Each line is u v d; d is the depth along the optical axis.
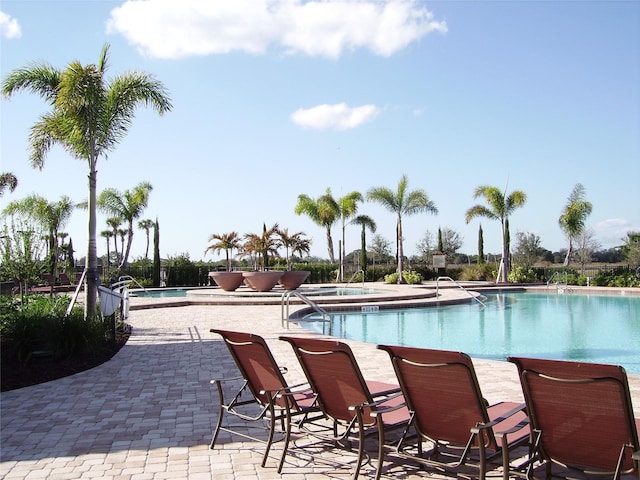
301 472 3.74
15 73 10.41
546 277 31.64
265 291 21.50
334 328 13.17
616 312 16.69
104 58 10.33
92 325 8.25
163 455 4.07
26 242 12.75
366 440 4.28
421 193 29.77
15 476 3.67
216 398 5.79
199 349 8.97
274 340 9.72
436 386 3.11
